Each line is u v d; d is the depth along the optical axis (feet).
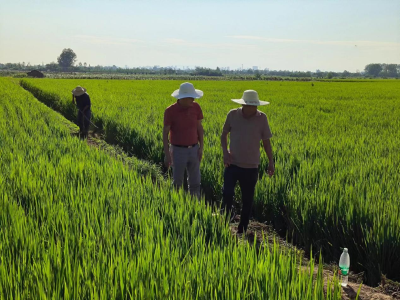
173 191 21.01
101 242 13.76
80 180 22.79
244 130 20.44
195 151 24.21
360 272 17.93
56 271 12.00
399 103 88.58
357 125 49.93
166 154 23.99
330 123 51.37
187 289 10.85
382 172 25.71
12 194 19.67
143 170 32.17
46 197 18.89
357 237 18.86
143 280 11.41
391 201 20.17
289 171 27.78
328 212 19.99
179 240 15.08
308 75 648.79
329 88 167.73
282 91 138.72
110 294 10.80
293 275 11.99
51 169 24.31
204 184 28.58
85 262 12.16
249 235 21.39
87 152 31.71
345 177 24.82
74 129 55.83
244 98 19.94
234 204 26.13
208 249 14.49
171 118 23.65
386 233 17.39
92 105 68.49
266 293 11.17
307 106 78.33
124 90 123.24
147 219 16.35
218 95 110.32
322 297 11.01
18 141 33.58
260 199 24.27
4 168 24.90
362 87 181.68
